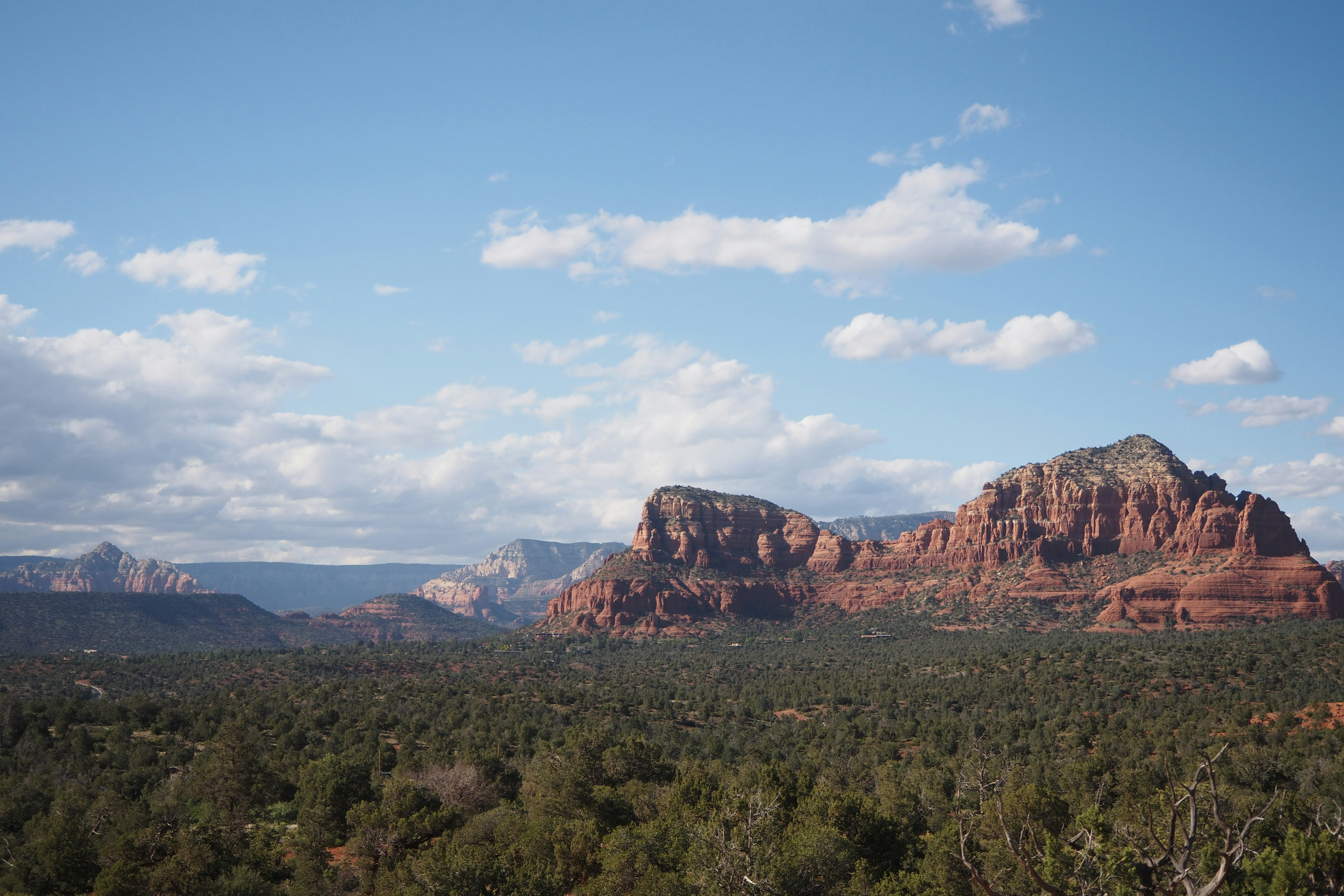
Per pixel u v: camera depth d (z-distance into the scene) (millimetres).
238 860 86562
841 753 137750
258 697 183750
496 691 199125
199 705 173375
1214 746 109125
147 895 75938
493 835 90438
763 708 188125
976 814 67812
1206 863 39281
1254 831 40188
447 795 104062
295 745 146375
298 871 85938
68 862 84188
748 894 56781
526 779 115000
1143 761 106500
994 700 175250
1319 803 42438
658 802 94000
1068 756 126750
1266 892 38562
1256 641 194875
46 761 130750
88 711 157250
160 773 128000
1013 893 56500
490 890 71625
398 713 173500
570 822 88688
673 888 60875
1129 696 163250
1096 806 41750
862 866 65250
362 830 88688
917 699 182375
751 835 59719
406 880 75250
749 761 120938
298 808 113188
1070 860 31375
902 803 93500
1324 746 111250
